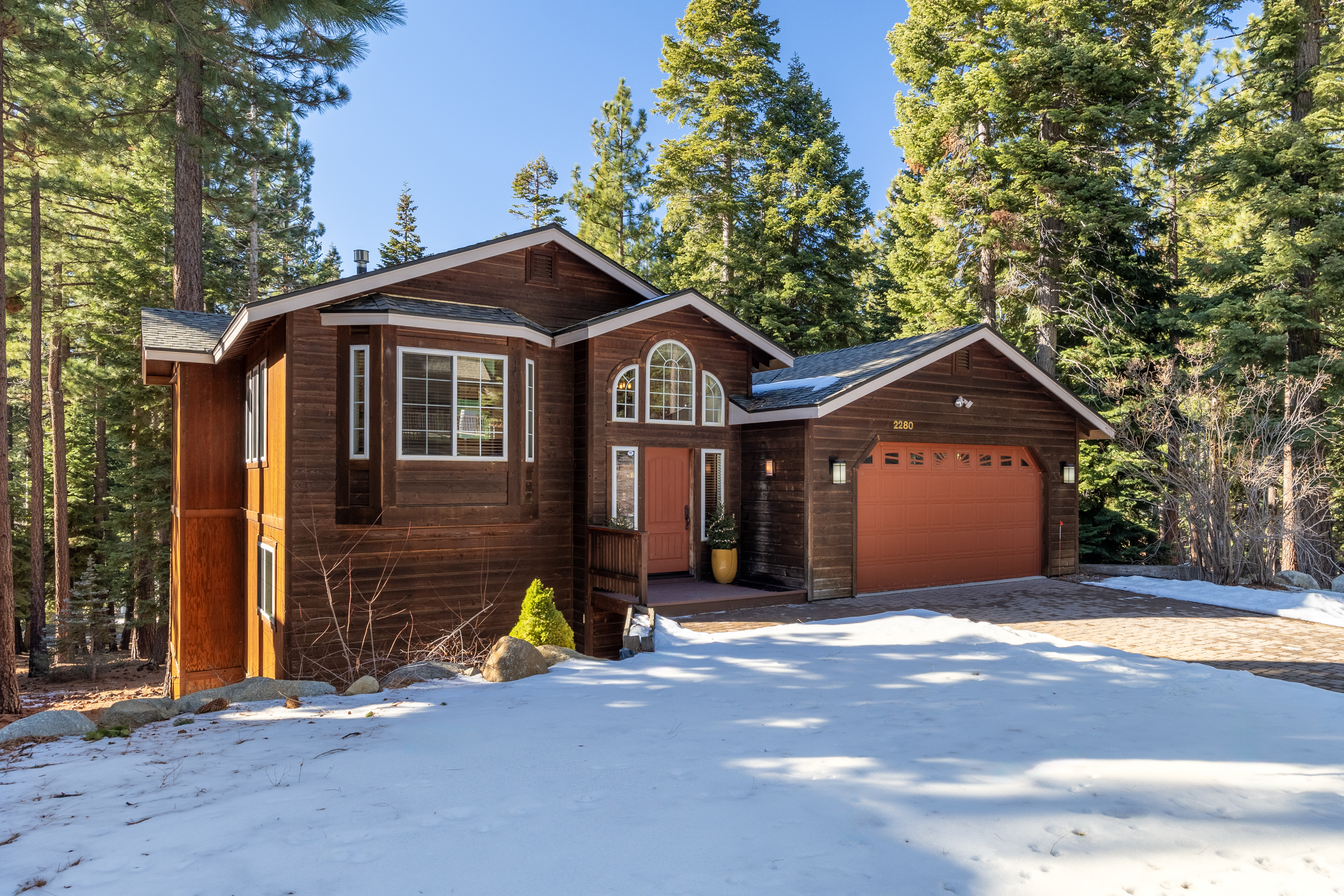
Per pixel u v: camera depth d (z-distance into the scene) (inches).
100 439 975.0
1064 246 780.6
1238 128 755.4
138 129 685.3
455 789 174.4
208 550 536.7
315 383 415.2
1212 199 879.7
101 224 906.7
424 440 415.5
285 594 405.4
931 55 888.9
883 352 587.2
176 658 560.4
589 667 319.9
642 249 1178.6
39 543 791.1
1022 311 864.3
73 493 1027.3
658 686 280.7
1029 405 580.7
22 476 1023.6
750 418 516.1
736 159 1101.7
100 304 847.1
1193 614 433.1
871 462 512.4
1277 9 663.1
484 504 433.7
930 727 222.1
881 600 483.2
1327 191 660.7
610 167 1170.6
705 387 530.0
